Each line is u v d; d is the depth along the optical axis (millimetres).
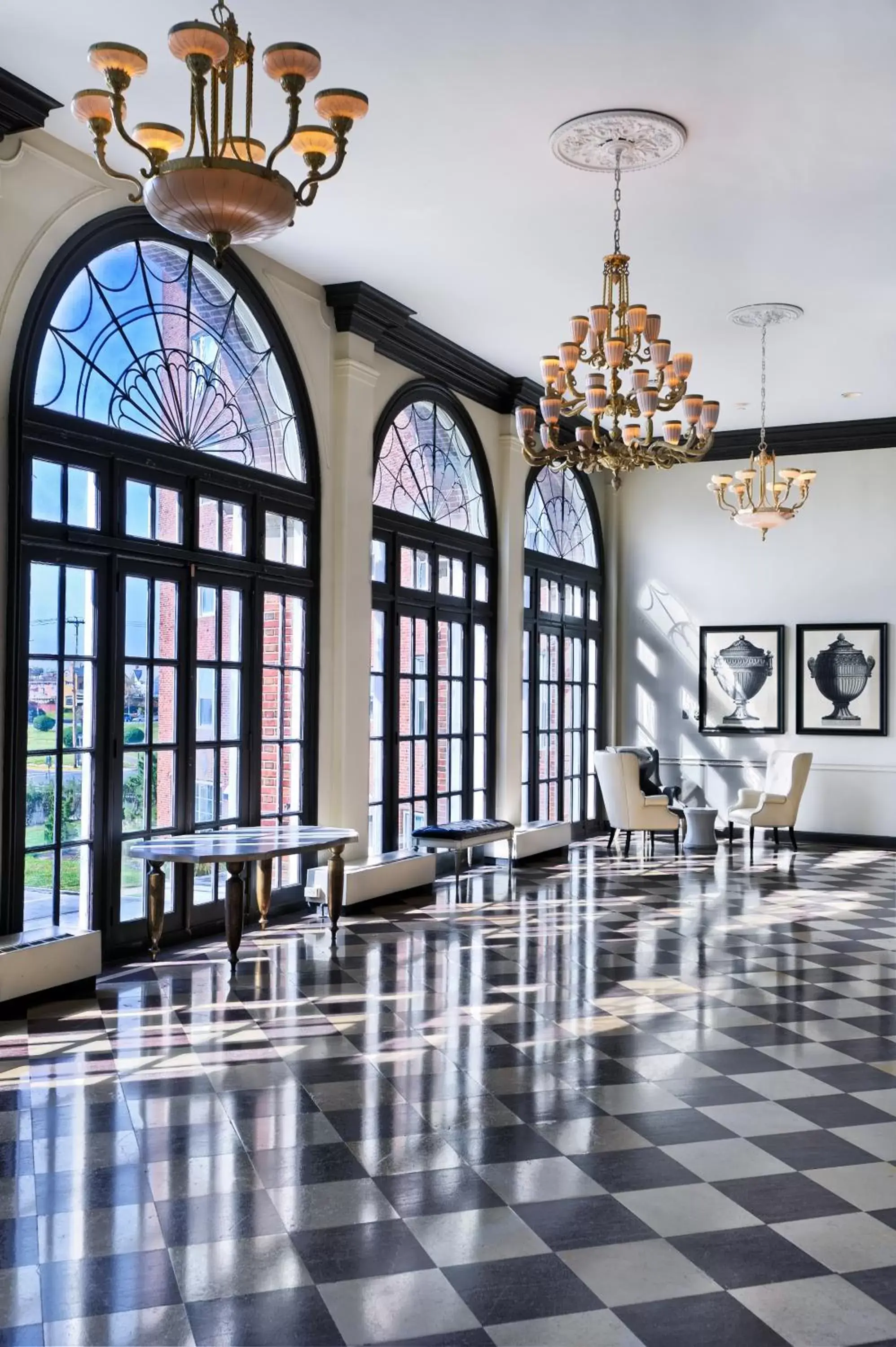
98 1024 5652
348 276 8461
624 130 6016
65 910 6465
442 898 9234
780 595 13422
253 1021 5738
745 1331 3006
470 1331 2992
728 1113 4590
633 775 11703
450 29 5156
